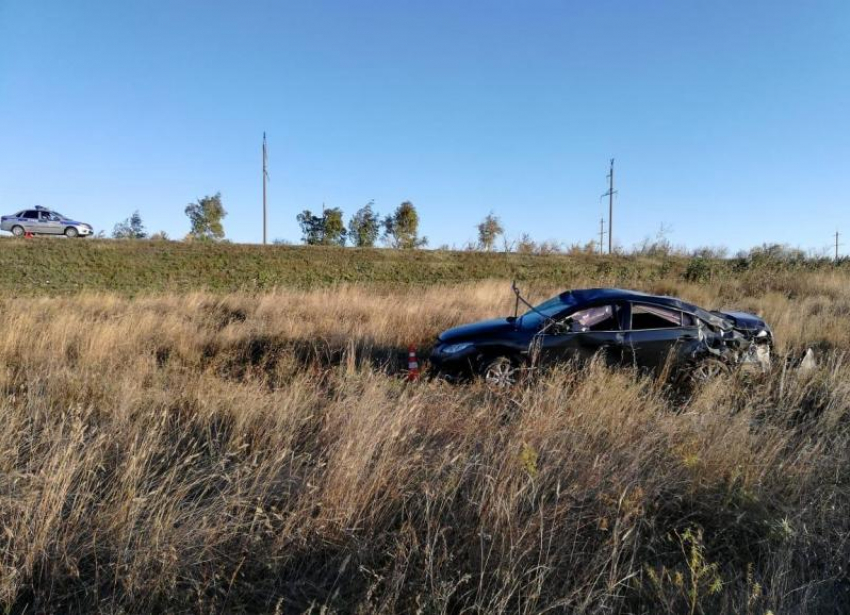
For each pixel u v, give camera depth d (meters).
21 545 2.66
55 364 6.18
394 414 4.04
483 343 6.69
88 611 2.49
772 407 5.16
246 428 4.39
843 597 2.70
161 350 8.43
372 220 37.62
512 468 3.33
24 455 3.74
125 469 3.38
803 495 3.46
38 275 18.19
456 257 25.25
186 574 2.64
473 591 2.57
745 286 17.77
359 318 11.31
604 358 6.14
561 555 2.79
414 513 3.15
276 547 2.80
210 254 22.23
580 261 25.80
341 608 2.50
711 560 2.98
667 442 4.01
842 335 9.03
